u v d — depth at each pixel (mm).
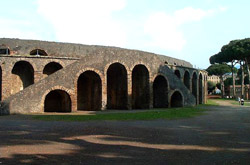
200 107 29219
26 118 16766
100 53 24859
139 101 28484
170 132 11539
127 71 26203
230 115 19812
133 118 16984
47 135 10508
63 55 30688
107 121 15453
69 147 8445
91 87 27281
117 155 7453
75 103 22875
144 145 8812
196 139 9906
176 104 30219
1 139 9633
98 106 25359
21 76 27172
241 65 53469
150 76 27594
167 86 28594
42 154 7516
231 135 10797
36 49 29391
